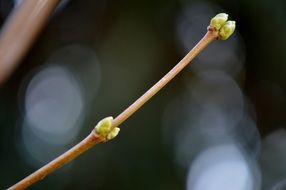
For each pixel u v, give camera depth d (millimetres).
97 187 1135
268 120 1274
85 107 1135
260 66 1193
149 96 364
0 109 1184
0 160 1146
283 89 1211
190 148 1201
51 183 1136
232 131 1253
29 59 1227
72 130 1156
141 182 1139
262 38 1130
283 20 1076
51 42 1227
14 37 466
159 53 1138
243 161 1253
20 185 362
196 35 1206
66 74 1226
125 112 367
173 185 1149
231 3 1136
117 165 1136
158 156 1151
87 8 1207
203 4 1163
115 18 1160
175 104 1192
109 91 1103
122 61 1121
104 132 364
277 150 1278
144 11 1148
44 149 1169
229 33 364
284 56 1113
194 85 1228
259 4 1080
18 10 470
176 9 1161
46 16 464
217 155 1234
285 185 1260
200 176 1201
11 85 1216
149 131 1146
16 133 1184
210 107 1237
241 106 1269
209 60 1252
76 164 1132
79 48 1203
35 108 1244
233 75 1254
